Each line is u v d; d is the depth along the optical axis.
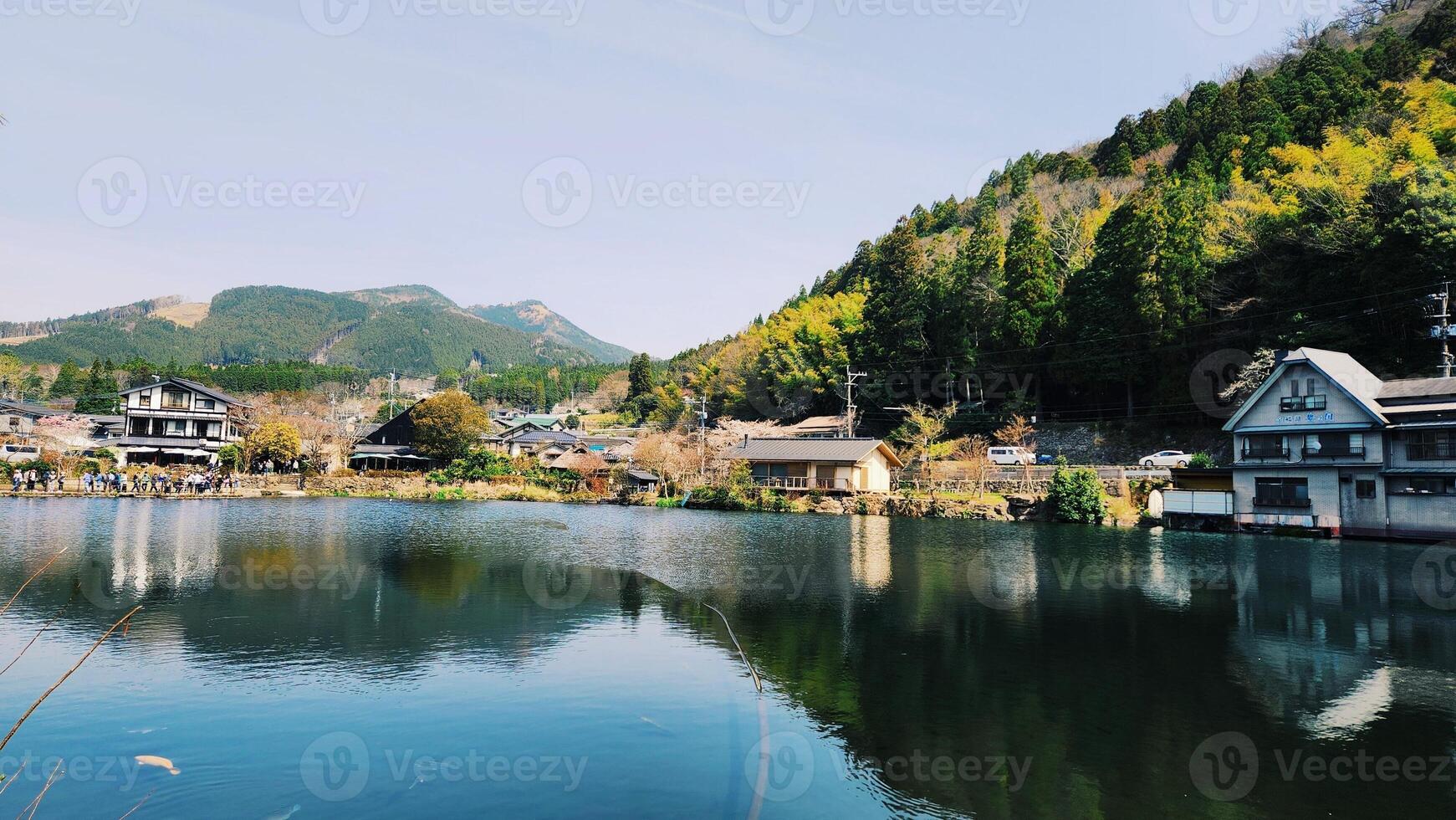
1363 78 78.62
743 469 57.22
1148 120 99.88
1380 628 18.17
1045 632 17.77
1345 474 37.28
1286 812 9.59
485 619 18.34
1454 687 14.05
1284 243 54.62
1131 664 15.28
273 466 70.81
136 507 45.12
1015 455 58.84
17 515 38.50
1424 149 56.53
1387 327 47.59
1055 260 76.25
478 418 78.25
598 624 18.16
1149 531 39.81
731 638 17.12
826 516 50.03
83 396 103.62
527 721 11.98
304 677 13.79
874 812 9.40
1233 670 14.96
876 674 14.62
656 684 13.85
